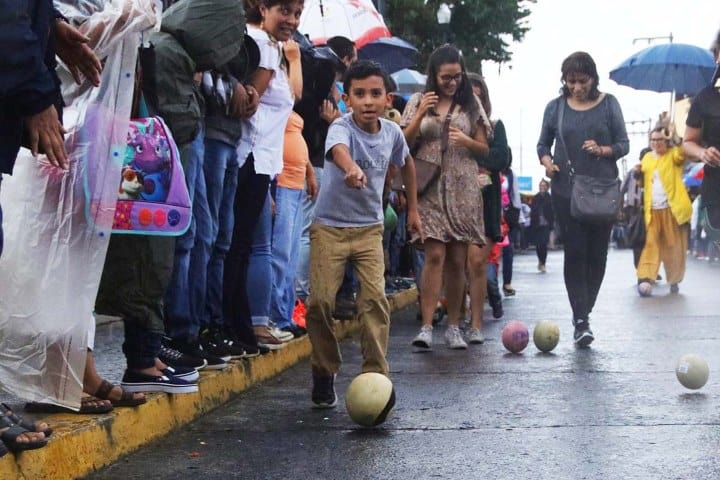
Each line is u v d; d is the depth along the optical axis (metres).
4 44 3.21
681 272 13.88
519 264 25.72
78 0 4.19
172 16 4.89
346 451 4.54
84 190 4.02
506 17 23.12
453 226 7.73
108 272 4.50
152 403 4.77
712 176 6.50
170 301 5.21
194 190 5.23
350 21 10.20
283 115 6.21
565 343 8.30
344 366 7.20
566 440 4.68
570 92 8.23
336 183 5.39
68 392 3.99
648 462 4.25
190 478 4.09
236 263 6.05
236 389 5.94
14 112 3.37
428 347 7.94
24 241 3.99
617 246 44.28
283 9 6.01
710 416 5.18
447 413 5.36
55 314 3.97
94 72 3.89
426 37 22.62
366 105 5.44
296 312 8.01
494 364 7.14
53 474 3.85
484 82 8.73
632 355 7.49
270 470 4.21
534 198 21.55
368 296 5.39
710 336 8.62
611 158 8.04
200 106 5.07
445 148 7.68
